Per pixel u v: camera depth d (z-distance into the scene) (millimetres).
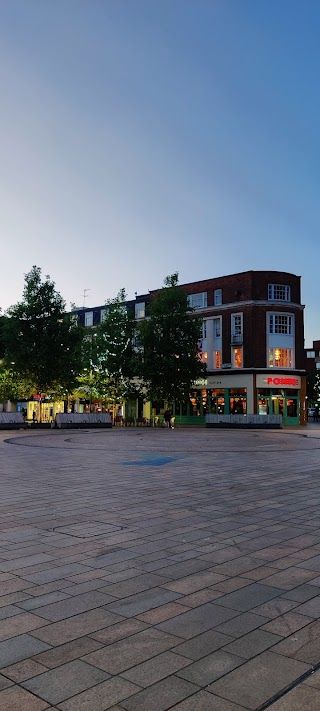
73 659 3465
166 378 44062
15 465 14742
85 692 3068
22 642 3715
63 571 5305
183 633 3859
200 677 3234
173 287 45375
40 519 7719
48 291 40688
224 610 4301
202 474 12766
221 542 6430
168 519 7711
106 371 45906
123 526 7266
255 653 3547
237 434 31703
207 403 50688
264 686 3133
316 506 8703
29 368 39656
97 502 9070
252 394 47594
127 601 4500
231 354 49406
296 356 48812
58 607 4367
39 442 24156
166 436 29297
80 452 18859
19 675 3266
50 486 10891
